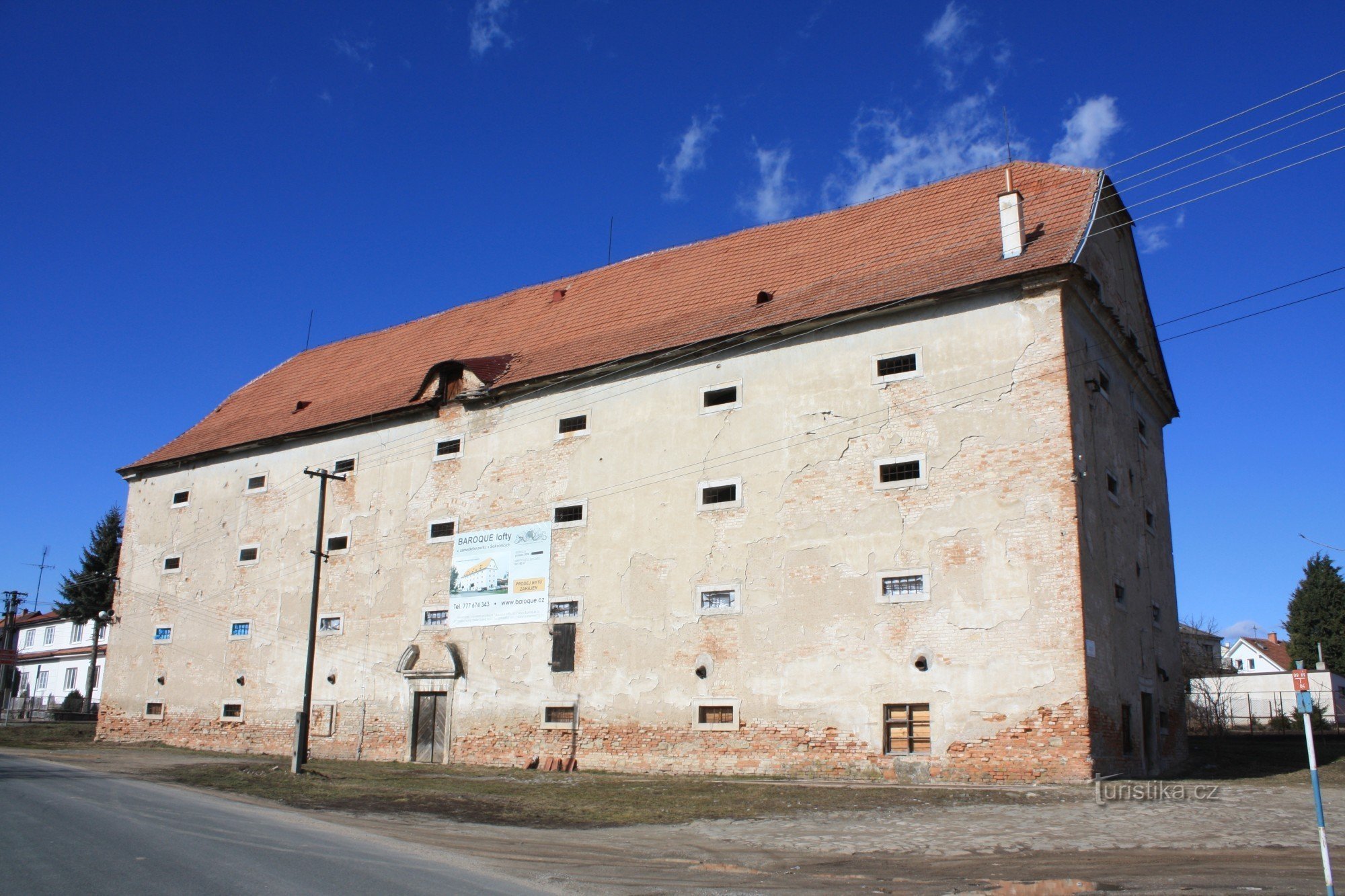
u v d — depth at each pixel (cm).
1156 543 2820
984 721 2144
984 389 2305
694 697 2548
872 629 2325
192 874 1008
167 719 3750
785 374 2608
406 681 3148
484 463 3158
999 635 2164
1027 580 2158
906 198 3000
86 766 2628
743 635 2509
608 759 2656
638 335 3031
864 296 2564
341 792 2069
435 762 3003
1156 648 2652
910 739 2239
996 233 2558
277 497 3691
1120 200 2850
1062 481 2164
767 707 2431
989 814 1669
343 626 3350
